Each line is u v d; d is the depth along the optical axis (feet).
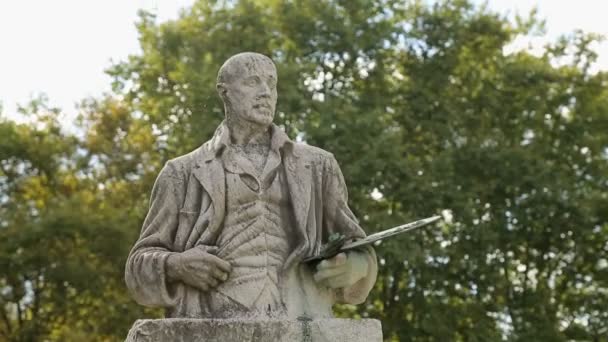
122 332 73.00
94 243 73.31
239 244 22.53
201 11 74.38
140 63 74.90
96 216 73.31
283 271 22.50
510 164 73.56
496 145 74.59
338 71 74.13
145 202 77.00
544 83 78.95
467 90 78.79
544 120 79.10
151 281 22.29
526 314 72.69
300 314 22.31
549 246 75.41
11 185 80.33
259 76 23.59
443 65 77.30
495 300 72.79
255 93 23.47
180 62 70.03
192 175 23.16
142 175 80.64
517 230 74.23
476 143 74.74
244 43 71.00
